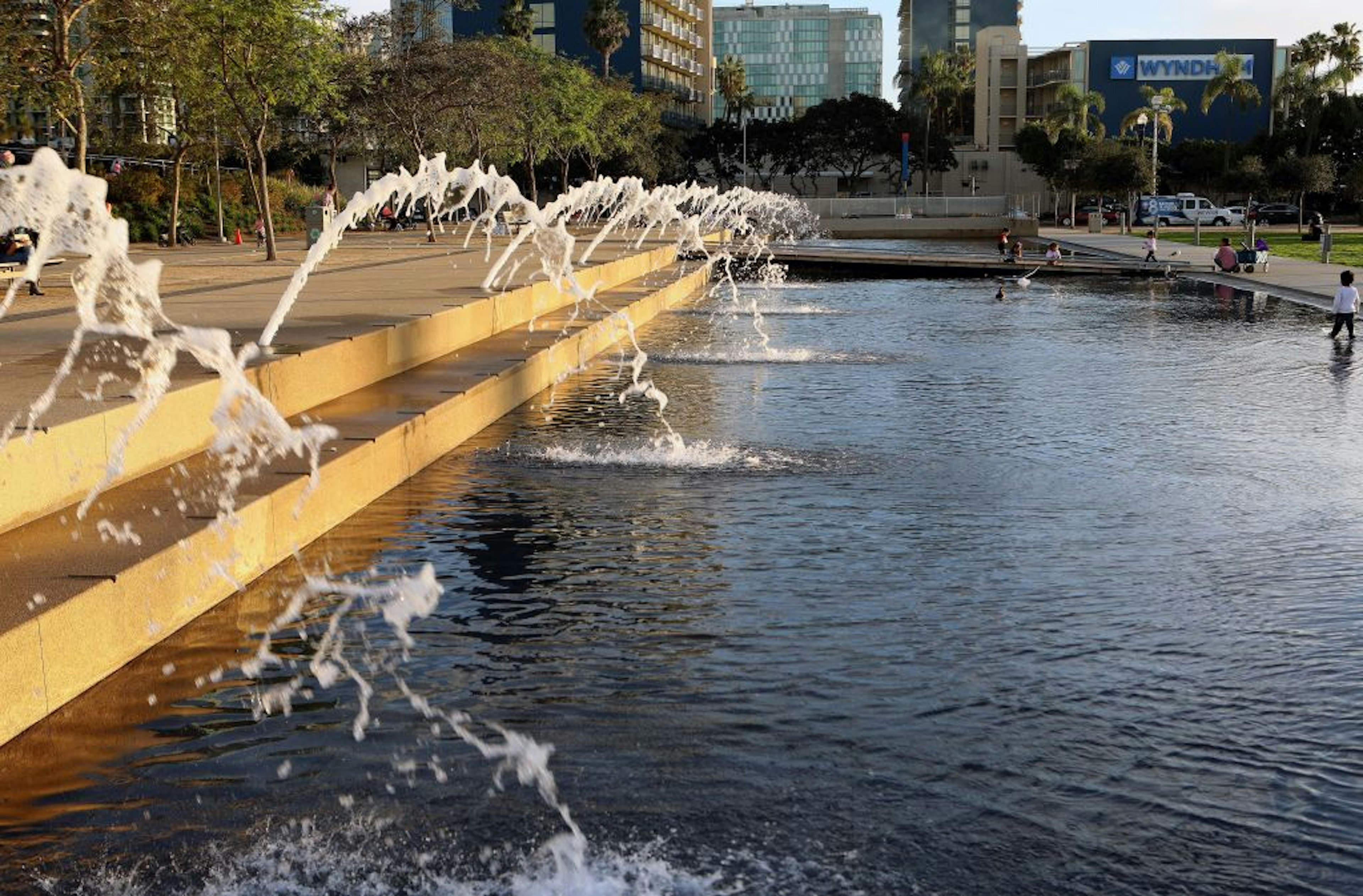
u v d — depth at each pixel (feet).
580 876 15.84
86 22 77.71
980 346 72.02
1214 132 330.54
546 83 208.03
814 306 101.04
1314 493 35.99
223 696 21.25
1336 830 16.93
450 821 17.20
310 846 16.61
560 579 27.81
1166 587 27.27
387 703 21.06
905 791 17.98
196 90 105.09
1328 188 248.52
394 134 173.27
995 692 21.48
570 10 320.29
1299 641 23.90
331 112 135.74
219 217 147.23
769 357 66.54
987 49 352.69
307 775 18.51
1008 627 24.70
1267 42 327.06
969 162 340.59
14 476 24.53
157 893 15.55
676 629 24.61
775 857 16.28
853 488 36.29
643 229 194.29
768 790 17.99
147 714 20.51
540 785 18.13
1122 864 16.11
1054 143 288.71
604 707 20.88
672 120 341.21
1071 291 114.93
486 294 64.44
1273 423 47.26
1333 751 19.24
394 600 26.23
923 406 50.83
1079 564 28.99
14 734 19.44
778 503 34.58
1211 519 33.09
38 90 72.59
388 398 42.11
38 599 20.77
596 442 43.09
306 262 43.68
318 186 243.19
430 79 155.84
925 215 281.13
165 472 30.04
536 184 283.79
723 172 328.49
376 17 156.46
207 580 25.25
